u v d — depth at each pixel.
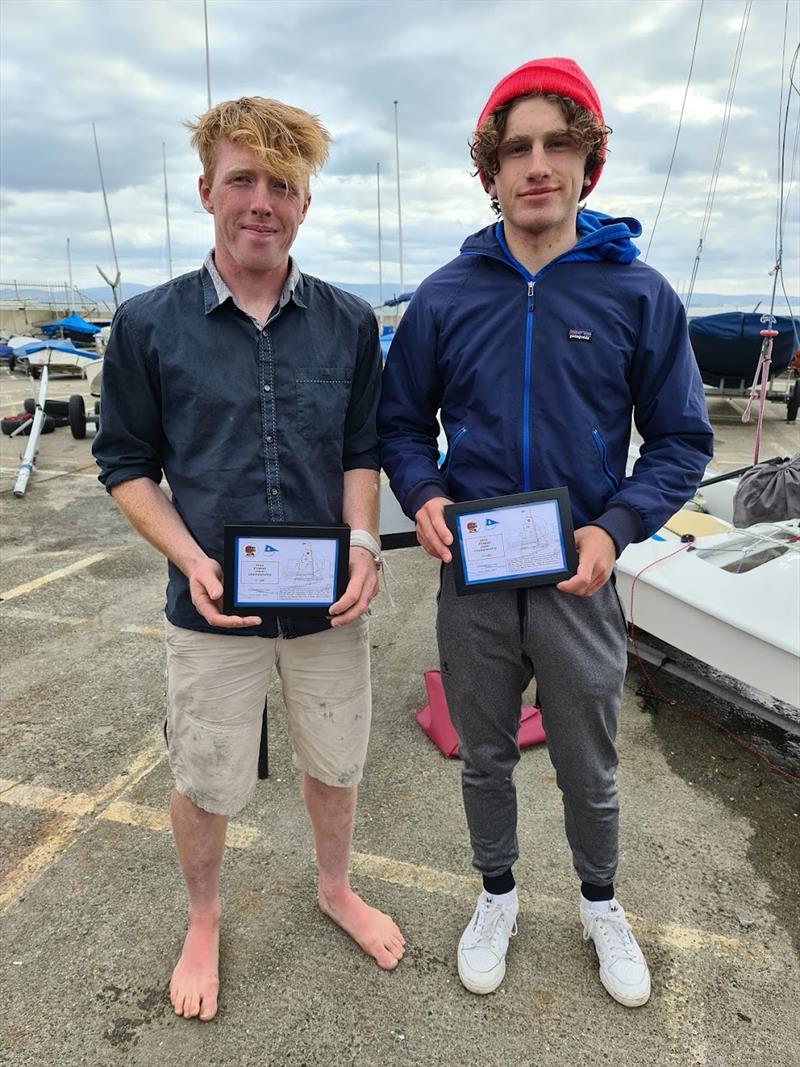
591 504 1.53
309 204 1.46
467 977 1.73
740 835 2.28
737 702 2.86
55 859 2.15
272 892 2.03
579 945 1.86
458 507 1.46
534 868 2.12
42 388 7.69
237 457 1.45
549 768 2.60
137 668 3.28
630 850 2.20
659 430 1.57
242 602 1.43
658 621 2.89
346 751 1.68
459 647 1.59
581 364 1.48
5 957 1.82
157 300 1.43
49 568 4.59
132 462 1.51
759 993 1.75
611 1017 1.68
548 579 1.45
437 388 1.69
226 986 1.75
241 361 1.43
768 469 3.05
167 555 1.47
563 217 1.47
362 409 1.66
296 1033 1.64
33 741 2.72
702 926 1.93
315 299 1.53
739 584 2.70
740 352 10.14
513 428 1.51
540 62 1.40
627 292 1.49
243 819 2.32
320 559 1.43
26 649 3.46
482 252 1.54
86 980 1.76
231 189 1.34
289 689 1.66
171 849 2.19
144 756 2.64
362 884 2.06
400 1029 1.65
